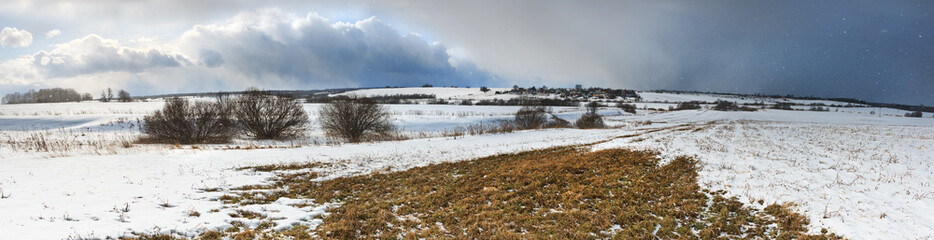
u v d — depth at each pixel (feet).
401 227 32.65
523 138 112.57
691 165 52.65
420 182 50.65
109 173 47.80
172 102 110.42
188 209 33.81
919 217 30.66
